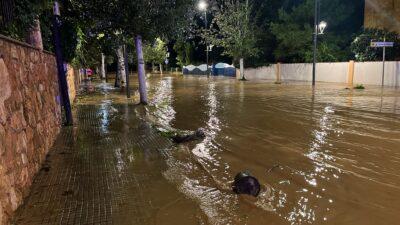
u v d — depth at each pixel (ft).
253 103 50.01
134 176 18.39
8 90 14.43
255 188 16.02
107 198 15.49
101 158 21.74
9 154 13.61
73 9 39.68
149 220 13.47
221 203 15.07
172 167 19.94
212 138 27.32
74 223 13.19
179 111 43.55
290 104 47.60
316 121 33.86
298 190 16.48
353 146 24.11
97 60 113.29
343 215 13.87
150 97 62.75
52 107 26.63
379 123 32.12
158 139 27.09
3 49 14.23
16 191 14.28
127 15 40.52
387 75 73.56
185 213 14.08
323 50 98.07
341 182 17.44
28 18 20.38
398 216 13.74
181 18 43.73
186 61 205.57
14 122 14.85
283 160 21.22
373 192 16.14
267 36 120.57
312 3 106.11
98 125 33.40
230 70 143.74
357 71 81.51
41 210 14.25
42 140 21.17
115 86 89.92
